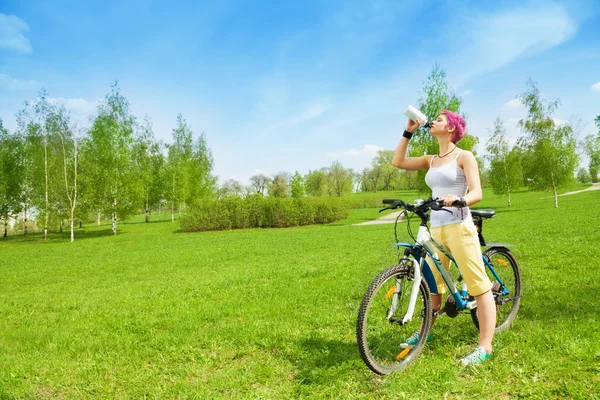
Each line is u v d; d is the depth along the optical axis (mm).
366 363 3221
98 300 8320
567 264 7691
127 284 10391
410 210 3539
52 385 3787
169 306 7109
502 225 19297
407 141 3992
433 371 3301
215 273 11125
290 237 22688
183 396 3324
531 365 3258
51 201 37125
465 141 35281
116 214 38125
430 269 3689
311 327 4996
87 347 4895
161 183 53969
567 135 37812
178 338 4898
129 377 3828
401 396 2984
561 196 54969
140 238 31641
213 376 3709
